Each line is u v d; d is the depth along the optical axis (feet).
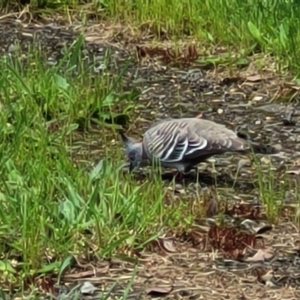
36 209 26.73
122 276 25.76
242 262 26.76
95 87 37.73
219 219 28.81
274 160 33.55
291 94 39.73
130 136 35.55
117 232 26.96
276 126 36.94
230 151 30.40
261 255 26.99
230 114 38.14
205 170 32.45
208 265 26.50
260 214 29.37
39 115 34.73
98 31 46.06
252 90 40.42
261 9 44.98
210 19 45.68
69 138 34.63
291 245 27.76
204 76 41.75
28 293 24.89
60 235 26.45
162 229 27.55
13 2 47.32
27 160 30.55
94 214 27.14
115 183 28.22
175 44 44.21
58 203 27.63
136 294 24.93
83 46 44.06
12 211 27.09
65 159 30.76
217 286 25.50
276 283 25.75
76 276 25.67
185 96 39.65
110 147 34.17
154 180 30.07
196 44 44.62
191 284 25.52
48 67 40.11
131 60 42.80
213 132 30.55
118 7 47.16
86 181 29.07
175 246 27.32
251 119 37.65
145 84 40.60
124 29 46.09
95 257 26.35
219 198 30.45
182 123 30.89
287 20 43.98
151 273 25.95
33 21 46.62
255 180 31.86
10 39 44.45
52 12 47.32
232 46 44.21
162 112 37.96
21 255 26.05
